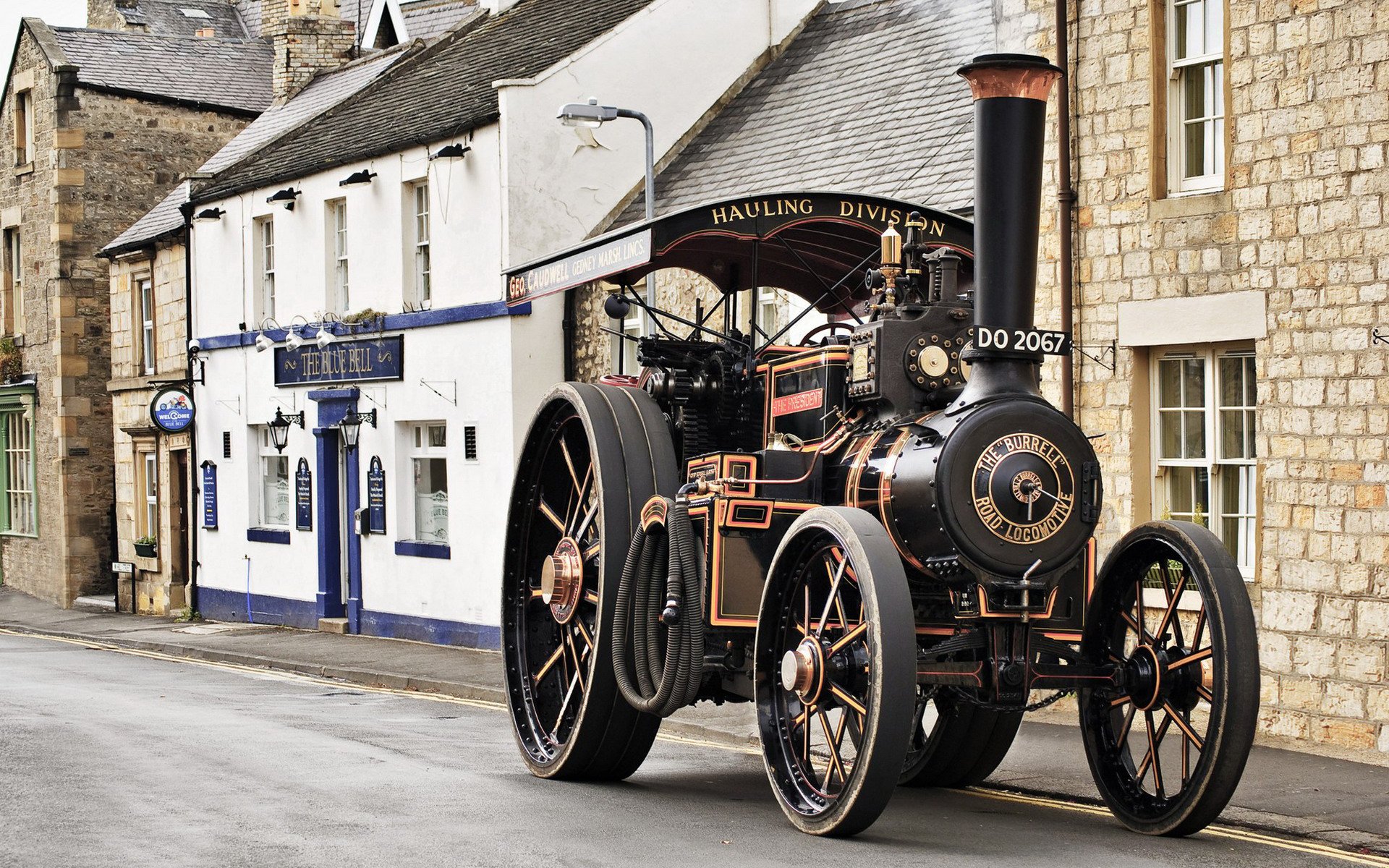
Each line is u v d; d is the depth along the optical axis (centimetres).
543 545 1060
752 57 1997
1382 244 1056
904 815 832
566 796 894
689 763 1054
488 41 2302
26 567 3162
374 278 2144
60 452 2961
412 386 2064
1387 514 1048
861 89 1767
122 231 2983
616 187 1925
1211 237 1165
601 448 939
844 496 826
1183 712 763
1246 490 1169
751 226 890
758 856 712
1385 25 1055
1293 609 1105
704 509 845
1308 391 1098
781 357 945
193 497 2605
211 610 2569
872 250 995
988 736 908
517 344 1888
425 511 2089
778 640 805
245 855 716
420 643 2025
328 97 2656
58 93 2931
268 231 2425
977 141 786
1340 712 1073
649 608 893
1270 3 1127
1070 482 767
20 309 3181
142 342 2834
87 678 1677
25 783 916
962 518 748
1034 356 772
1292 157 1112
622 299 1004
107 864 698
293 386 2317
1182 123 1212
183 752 1048
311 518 2283
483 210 1931
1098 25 1248
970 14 1750
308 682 1688
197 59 3144
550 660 1016
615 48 1922
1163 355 1218
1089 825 804
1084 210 1259
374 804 850
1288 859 717
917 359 815
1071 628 802
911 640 714
